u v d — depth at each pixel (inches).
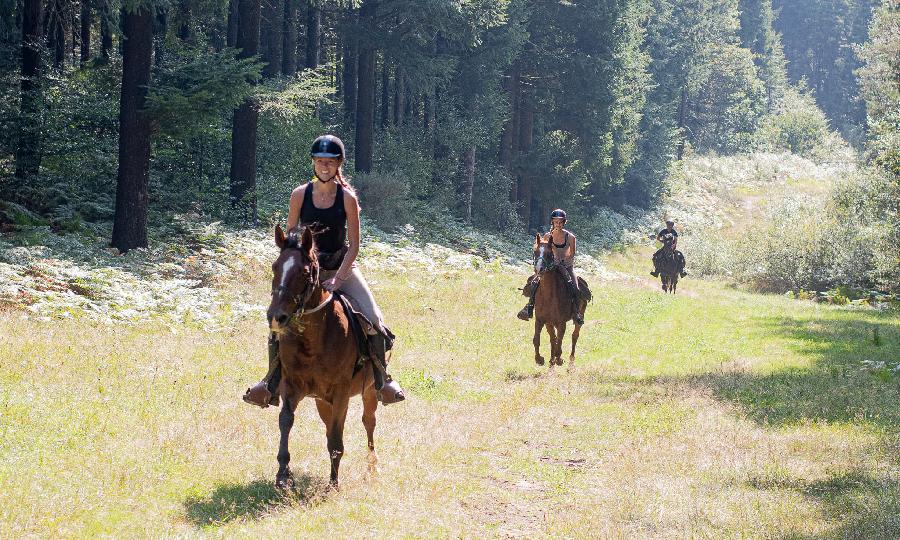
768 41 4463.6
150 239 891.4
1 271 620.4
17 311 554.3
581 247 1966.0
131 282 700.7
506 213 1787.6
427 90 1409.9
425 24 1373.0
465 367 571.8
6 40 1017.5
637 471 317.7
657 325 838.5
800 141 4008.4
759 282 1628.9
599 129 1875.0
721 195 2901.1
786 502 271.4
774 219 1743.4
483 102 1653.5
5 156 931.3
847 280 1440.7
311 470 300.0
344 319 270.5
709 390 486.0
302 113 1096.8
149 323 601.0
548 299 566.9
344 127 1632.6
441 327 740.7
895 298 1226.0
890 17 1886.1
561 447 368.5
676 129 2706.7
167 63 1111.6
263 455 313.0
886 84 1923.0
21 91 944.9
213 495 266.2
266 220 1086.4
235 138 1056.8
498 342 689.6
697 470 316.5
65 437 309.3
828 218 1588.3
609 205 2448.3
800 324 852.0
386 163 1562.5
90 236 852.0
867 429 378.0
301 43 1737.2
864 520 246.8
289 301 240.7
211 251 887.1
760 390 487.2
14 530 218.2
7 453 283.7
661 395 478.9
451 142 1630.2
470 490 299.9
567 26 1831.9
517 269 1295.5
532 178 1892.2
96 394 386.6
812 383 507.5
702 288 1569.9
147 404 374.9
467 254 1317.7
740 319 898.1
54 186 924.0
